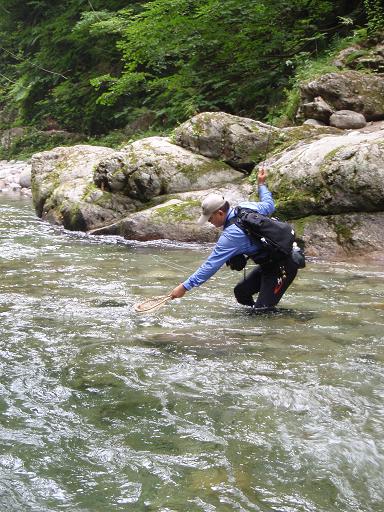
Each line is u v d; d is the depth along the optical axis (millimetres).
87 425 2975
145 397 3283
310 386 3365
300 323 4516
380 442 2748
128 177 9195
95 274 6293
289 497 2361
